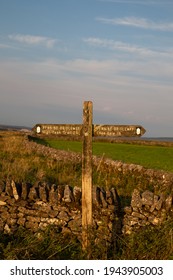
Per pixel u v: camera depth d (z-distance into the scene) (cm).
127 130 1020
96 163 2303
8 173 1755
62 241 1029
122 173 2033
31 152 3353
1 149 3575
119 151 4662
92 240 965
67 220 1077
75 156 2775
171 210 1041
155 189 1625
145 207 1059
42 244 991
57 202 1087
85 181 987
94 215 1071
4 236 1062
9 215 1101
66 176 1947
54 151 3159
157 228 991
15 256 879
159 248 914
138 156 3884
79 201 1079
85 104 991
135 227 1054
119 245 1003
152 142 7462
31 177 1855
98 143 6819
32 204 1099
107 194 1083
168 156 3944
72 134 1037
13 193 1106
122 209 1070
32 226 1092
